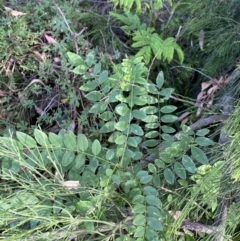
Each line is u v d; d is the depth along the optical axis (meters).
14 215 1.09
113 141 1.29
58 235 1.12
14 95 1.70
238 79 1.59
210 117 1.47
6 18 1.71
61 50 1.62
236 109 1.21
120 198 1.25
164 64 1.78
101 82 1.28
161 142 1.34
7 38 1.66
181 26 1.78
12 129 1.60
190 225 1.30
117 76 1.40
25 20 1.70
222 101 1.54
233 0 1.74
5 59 1.67
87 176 1.20
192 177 1.27
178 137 1.25
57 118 1.66
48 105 1.66
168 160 1.24
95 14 1.83
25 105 1.61
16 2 1.78
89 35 1.82
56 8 1.70
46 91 1.69
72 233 1.12
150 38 1.67
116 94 1.27
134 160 1.39
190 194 1.35
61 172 1.19
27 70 1.70
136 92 1.27
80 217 1.10
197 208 1.31
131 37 1.85
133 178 1.22
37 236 1.08
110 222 1.17
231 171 1.19
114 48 1.75
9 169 1.14
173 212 1.26
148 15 1.91
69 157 1.20
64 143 1.20
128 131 1.24
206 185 1.24
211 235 1.23
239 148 1.12
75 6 1.80
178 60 1.80
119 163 1.24
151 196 1.15
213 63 1.72
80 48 1.67
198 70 1.75
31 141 1.18
